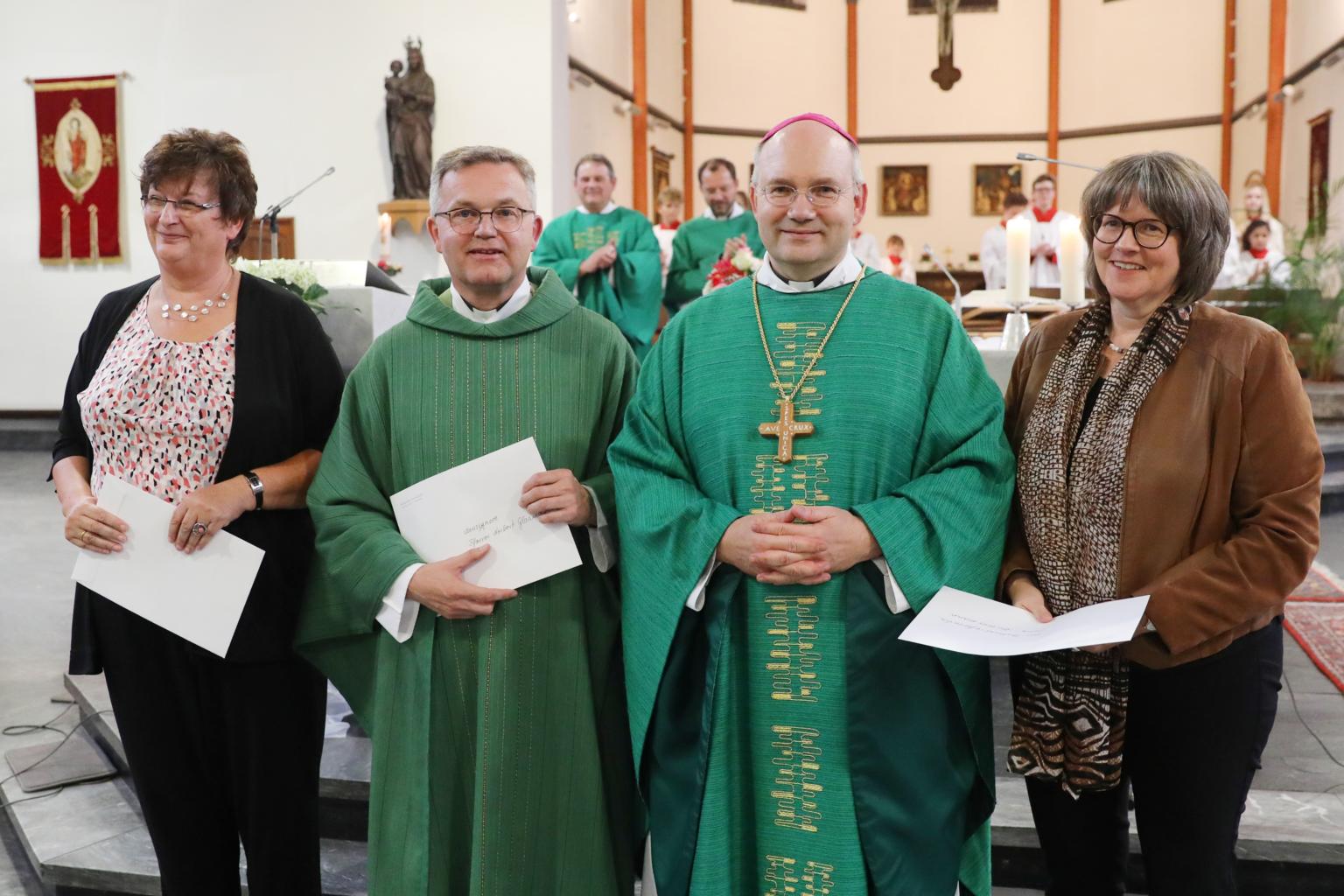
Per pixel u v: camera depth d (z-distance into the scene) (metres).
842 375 2.07
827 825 2.00
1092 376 1.96
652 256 6.11
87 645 2.16
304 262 3.84
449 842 2.14
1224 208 1.85
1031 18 17.22
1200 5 16.17
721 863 2.01
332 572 2.14
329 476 2.19
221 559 2.10
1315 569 5.22
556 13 9.29
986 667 2.07
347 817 3.02
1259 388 1.83
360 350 3.42
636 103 14.66
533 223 2.19
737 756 2.07
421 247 9.19
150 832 2.22
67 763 3.51
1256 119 15.14
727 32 16.58
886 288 2.13
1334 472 7.30
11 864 3.13
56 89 9.79
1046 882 2.74
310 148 9.51
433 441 2.18
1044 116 17.36
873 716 1.97
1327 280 9.77
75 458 2.25
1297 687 3.68
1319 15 12.83
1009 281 3.88
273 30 9.49
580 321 2.25
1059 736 1.91
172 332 2.13
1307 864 2.59
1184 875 1.87
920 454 2.05
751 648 2.05
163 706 2.16
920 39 17.28
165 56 9.66
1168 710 1.86
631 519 2.08
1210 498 1.85
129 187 9.81
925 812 1.98
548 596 2.14
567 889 2.13
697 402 2.13
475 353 2.19
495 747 2.10
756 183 2.10
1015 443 2.08
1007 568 2.01
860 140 17.50
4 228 10.04
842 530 1.93
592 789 2.16
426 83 9.10
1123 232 1.85
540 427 2.17
